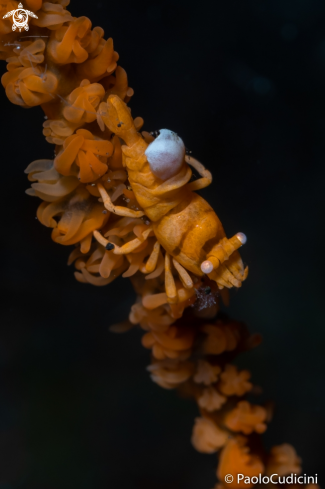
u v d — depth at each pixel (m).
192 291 0.07
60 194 0.06
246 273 0.07
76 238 0.07
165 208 0.06
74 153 0.06
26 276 0.07
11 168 0.08
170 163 0.06
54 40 0.06
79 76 0.06
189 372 0.07
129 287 0.07
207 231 0.06
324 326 0.08
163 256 0.07
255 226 0.09
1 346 0.07
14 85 0.06
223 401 0.07
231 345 0.07
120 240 0.07
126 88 0.06
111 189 0.06
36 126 0.08
